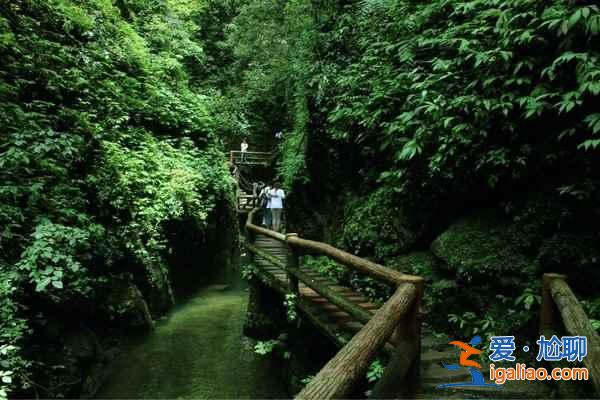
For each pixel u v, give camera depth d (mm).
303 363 5395
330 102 6820
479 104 3707
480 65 3934
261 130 17156
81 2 8500
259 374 5848
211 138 11602
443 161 4219
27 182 4535
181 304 9039
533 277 3549
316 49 7422
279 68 10680
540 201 3703
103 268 5883
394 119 5039
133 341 6520
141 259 6895
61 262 4207
